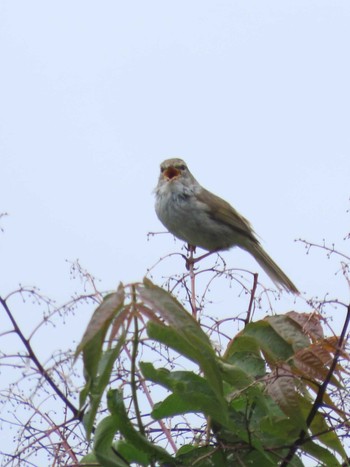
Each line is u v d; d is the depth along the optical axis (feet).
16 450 22.93
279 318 24.81
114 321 18.74
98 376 20.86
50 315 21.57
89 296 21.80
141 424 22.30
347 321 23.29
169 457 23.24
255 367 24.59
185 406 24.00
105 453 22.65
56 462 23.31
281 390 22.97
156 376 22.94
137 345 20.58
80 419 22.61
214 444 24.32
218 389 20.31
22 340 21.93
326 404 23.76
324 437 24.32
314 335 24.17
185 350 21.42
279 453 24.70
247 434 23.91
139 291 19.27
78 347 18.49
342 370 23.41
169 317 19.13
